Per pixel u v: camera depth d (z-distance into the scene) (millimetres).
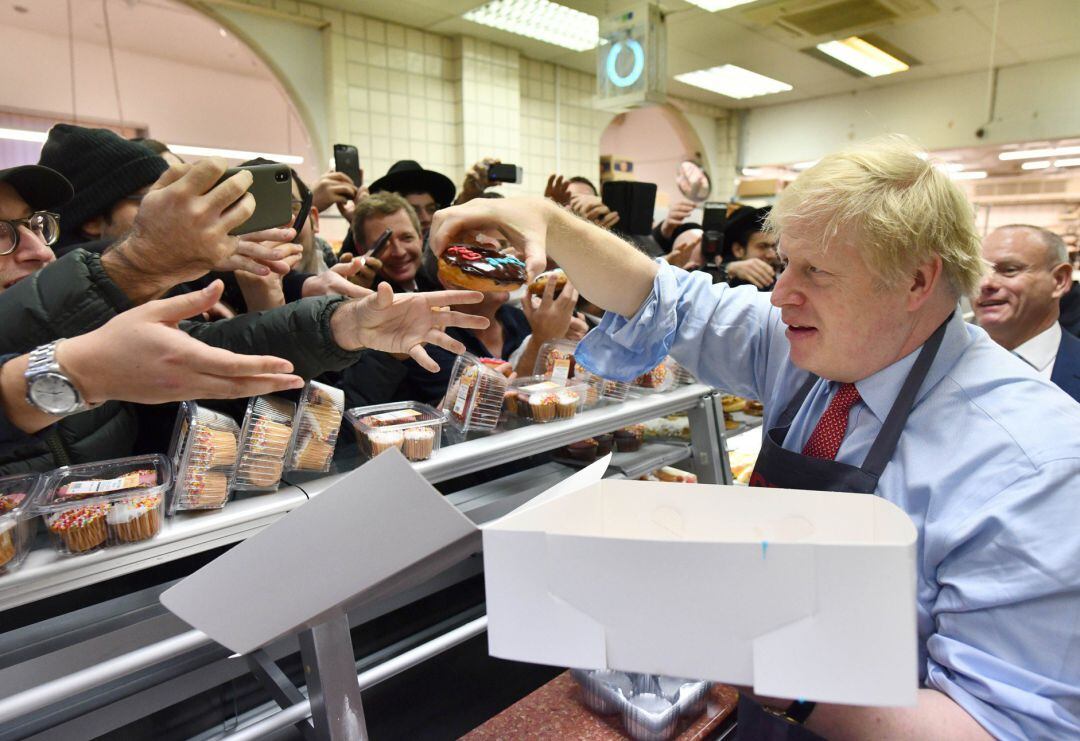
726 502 604
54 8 4949
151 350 558
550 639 442
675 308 1178
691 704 916
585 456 1647
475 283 960
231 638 541
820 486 879
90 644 840
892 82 7410
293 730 935
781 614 401
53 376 560
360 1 4789
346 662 702
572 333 2047
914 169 797
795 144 8477
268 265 944
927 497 782
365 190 2725
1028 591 657
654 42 4469
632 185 2967
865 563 388
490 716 1337
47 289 731
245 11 4578
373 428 1165
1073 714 628
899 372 855
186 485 906
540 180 6676
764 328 1150
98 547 818
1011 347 2238
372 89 5207
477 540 501
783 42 5926
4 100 5395
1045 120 6543
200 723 1195
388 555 473
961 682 687
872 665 392
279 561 501
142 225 727
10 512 771
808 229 811
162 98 6305
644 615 422
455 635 988
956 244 800
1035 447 716
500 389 1329
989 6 5008
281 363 596
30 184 1115
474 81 5727
